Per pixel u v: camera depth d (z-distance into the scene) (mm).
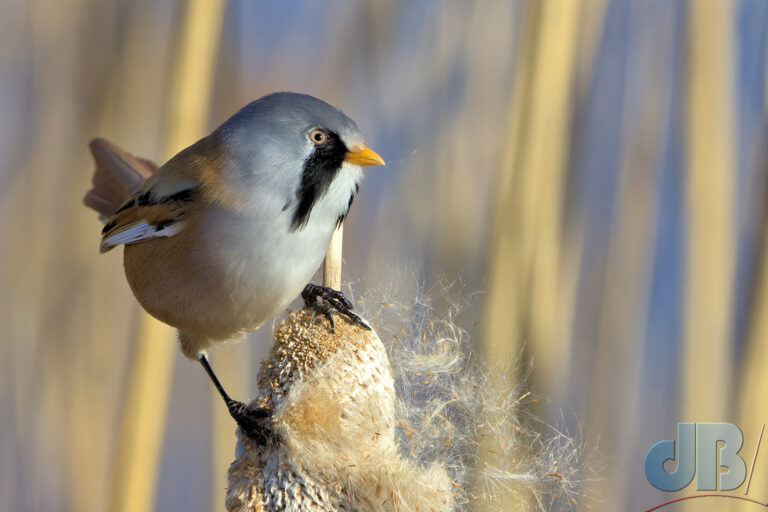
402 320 6168
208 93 8219
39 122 10250
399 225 9906
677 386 9531
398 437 5641
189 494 10234
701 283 8625
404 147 10156
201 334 6895
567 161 9078
